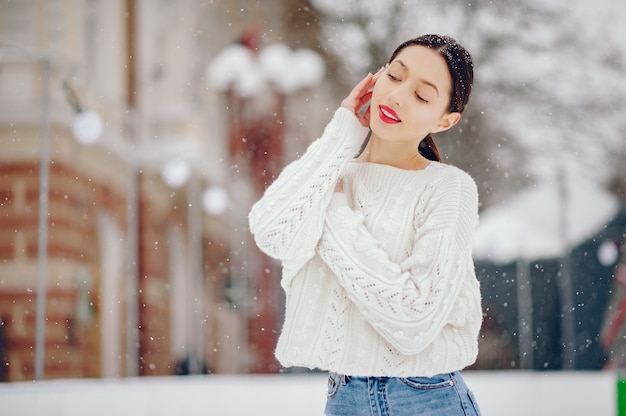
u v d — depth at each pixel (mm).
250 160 18234
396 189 2299
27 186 14102
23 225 13961
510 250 14898
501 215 15242
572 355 14617
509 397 6438
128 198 16469
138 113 17078
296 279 2291
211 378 7160
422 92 2242
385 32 15406
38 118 14086
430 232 2213
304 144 18000
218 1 18109
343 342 2227
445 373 2252
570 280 14992
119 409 5684
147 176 17281
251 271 17141
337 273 2182
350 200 2344
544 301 14875
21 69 14125
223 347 17125
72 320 14203
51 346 13617
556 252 15047
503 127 15188
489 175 14977
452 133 14555
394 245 2248
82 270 14781
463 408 2248
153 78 17484
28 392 5359
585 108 16094
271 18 16484
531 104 15516
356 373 2213
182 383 6492
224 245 19172
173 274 17609
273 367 16516
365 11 15430
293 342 2275
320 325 2248
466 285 2273
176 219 17734
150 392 5949
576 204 15555
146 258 16766
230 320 17312
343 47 15641
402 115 2250
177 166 14742
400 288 2119
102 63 16016
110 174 15922
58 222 14195
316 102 17422
